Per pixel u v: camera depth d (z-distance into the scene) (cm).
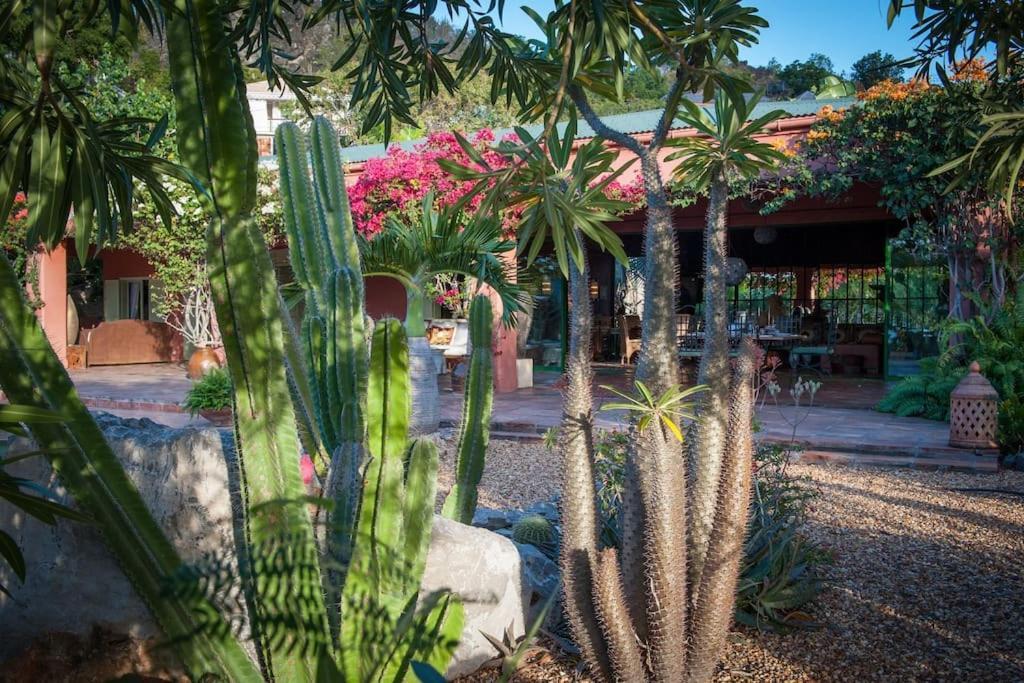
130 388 1429
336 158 353
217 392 930
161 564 220
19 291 211
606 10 232
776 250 1833
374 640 226
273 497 212
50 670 286
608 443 438
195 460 282
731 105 277
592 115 286
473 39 323
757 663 329
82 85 232
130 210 257
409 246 831
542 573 376
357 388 273
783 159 279
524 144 253
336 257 339
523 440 923
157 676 281
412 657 235
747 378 275
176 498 280
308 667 218
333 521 240
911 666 325
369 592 226
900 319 1461
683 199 1088
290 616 214
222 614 245
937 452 776
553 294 1747
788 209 1397
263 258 212
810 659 332
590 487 284
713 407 288
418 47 321
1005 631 359
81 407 215
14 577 295
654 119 1253
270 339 212
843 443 809
